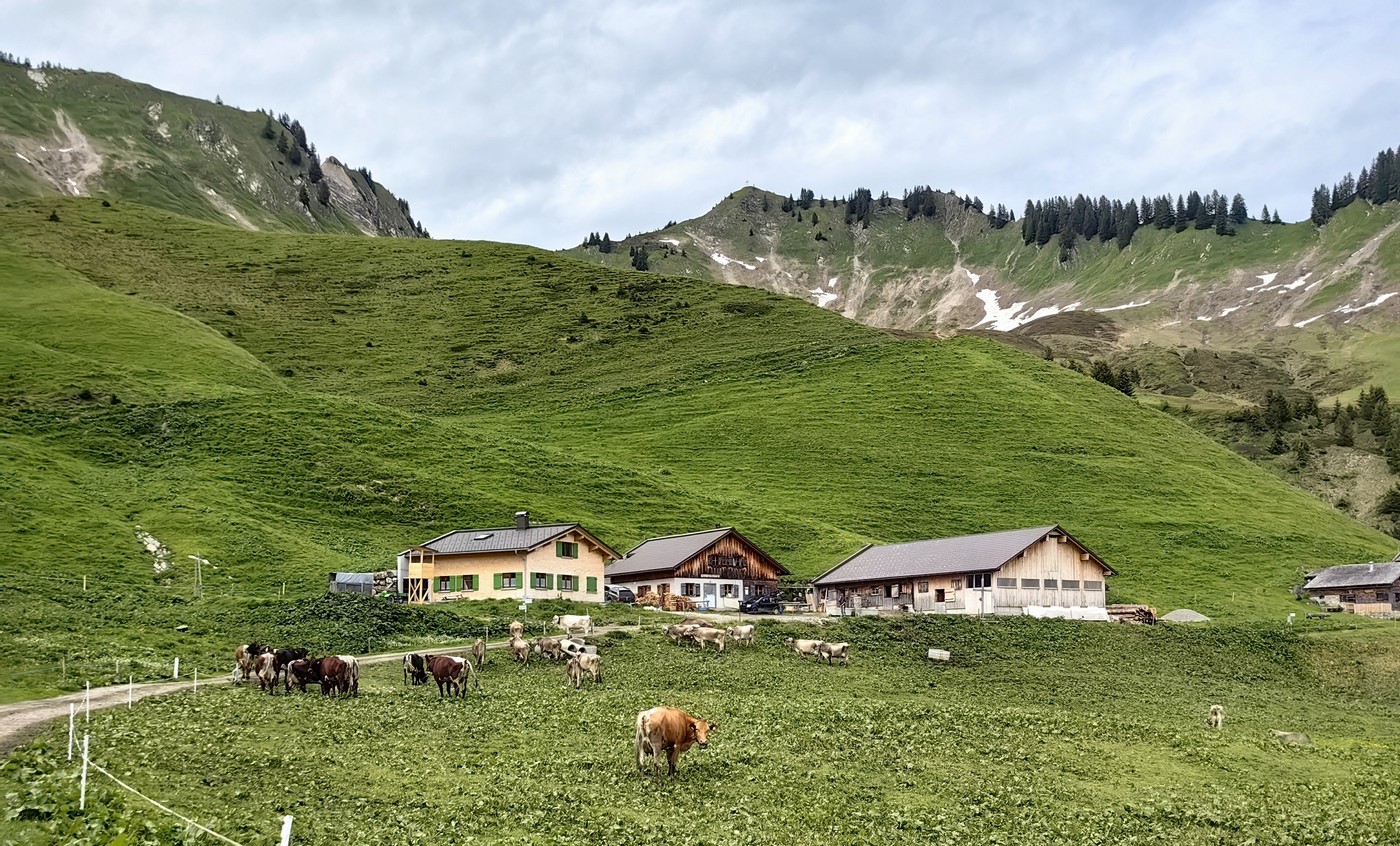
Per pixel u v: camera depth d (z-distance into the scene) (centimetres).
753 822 3297
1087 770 4347
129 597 7819
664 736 3716
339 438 13512
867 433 16525
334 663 4931
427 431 14512
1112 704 6531
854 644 7519
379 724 4322
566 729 4403
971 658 7469
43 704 4450
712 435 16425
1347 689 7931
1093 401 18950
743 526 12769
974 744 4650
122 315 17862
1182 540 13550
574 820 3192
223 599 7788
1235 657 8356
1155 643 8469
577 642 6494
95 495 10456
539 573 9256
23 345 15350
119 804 2764
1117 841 3428
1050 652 7869
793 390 18388
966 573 9362
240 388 15188
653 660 6525
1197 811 3825
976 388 18412
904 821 3428
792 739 4459
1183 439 18062
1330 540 14175
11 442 11662
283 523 10725
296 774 3450
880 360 19675
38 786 2816
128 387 14262
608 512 12738
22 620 6500
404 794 3325
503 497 12512
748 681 6122
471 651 6222
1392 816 3928
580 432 16788
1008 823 3525
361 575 8894
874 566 10262
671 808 3372
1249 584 12156
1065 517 14075
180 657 6078
